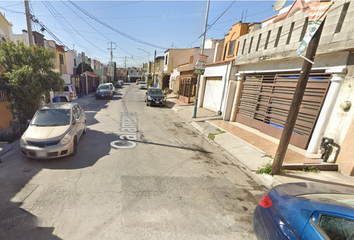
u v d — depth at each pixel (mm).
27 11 7559
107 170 4281
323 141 5059
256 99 8344
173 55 26938
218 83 11828
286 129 4145
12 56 6066
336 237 1599
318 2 3352
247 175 4609
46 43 17250
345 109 4637
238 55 9211
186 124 9883
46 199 3133
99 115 10664
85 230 2533
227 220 2914
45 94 7172
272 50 6812
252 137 7230
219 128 8570
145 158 5125
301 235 1727
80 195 3285
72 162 4598
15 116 6703
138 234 2514
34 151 4293
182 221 2814
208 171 4645
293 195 2186
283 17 7305
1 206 2920
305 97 5934
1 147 5258
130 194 3404
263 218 2219
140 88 35344
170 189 3676
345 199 1994
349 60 4574
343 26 4445
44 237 2391
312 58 3672
